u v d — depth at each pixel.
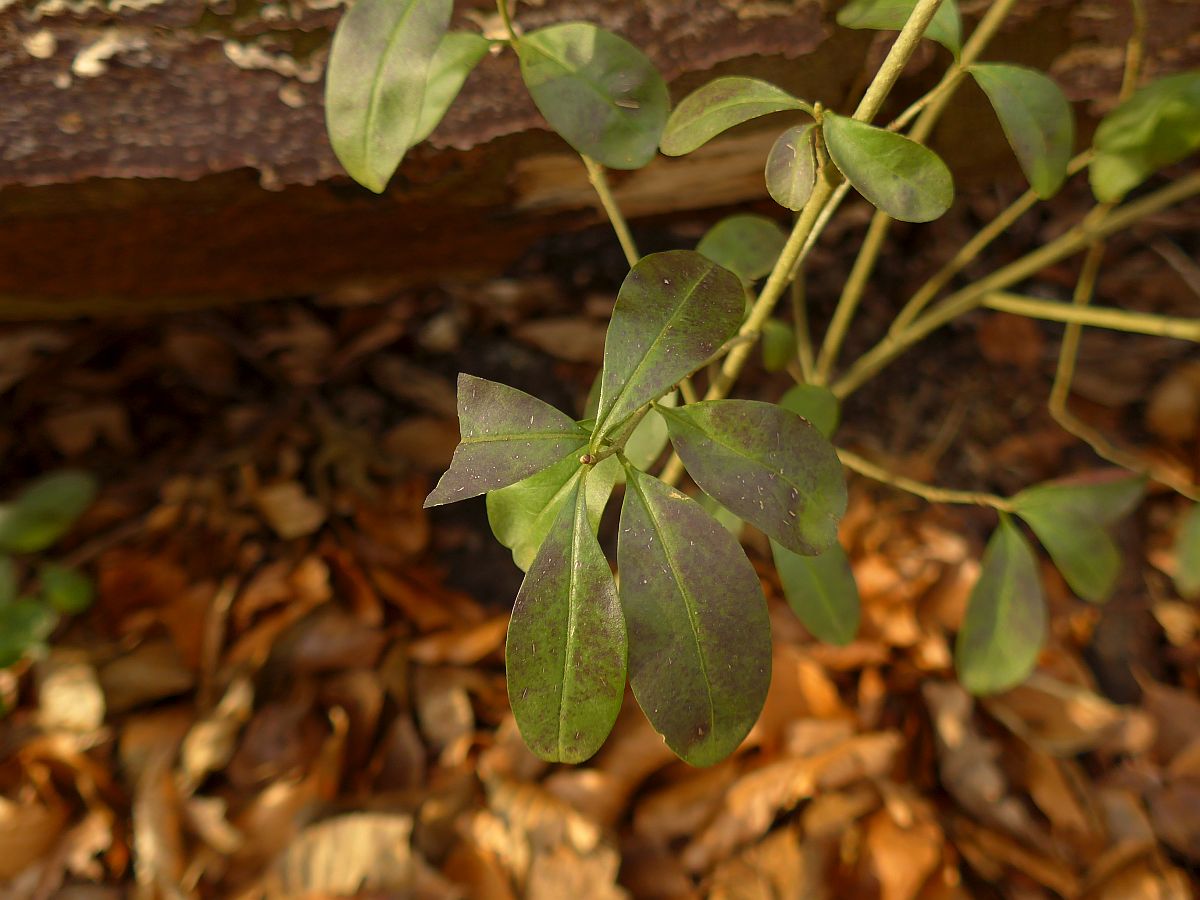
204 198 0.27
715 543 0.15
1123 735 0.32
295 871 0.29
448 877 0.29
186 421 0.39
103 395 0.39
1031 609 0.24
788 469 0.15
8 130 0.24
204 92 0.24
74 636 0.34
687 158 0.30
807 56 0.26
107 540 0.36
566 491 0.17
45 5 0.23
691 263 0.16
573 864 0.29
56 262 0.30
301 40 0.24
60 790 0.31
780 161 0.16
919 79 0.27
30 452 0.38
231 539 0.36
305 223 0.30
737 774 0.31
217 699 0.33
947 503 0.38
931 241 0.40
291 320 0.40
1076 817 0.31
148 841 0.29
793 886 0.29
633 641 0.15
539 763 0.32
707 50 0.25
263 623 0.35
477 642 0.35
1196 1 0.26
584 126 0.18
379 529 0.38
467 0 0.24
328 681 0.34
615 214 0.23
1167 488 0.37
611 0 0.24
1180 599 0.36
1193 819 0.31
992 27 0.19
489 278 0.39
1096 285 0.40
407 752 0.32
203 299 0.36
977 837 0.30
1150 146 0.21
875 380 0.40
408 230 0.32
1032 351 0.40
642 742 0.31
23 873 0.29
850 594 0.25
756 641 0.15
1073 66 0.27
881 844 0.30
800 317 0.29
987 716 0.33
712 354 0.15
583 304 0.40
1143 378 0.39
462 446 0.15
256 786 0.31
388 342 0.41
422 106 0.17
